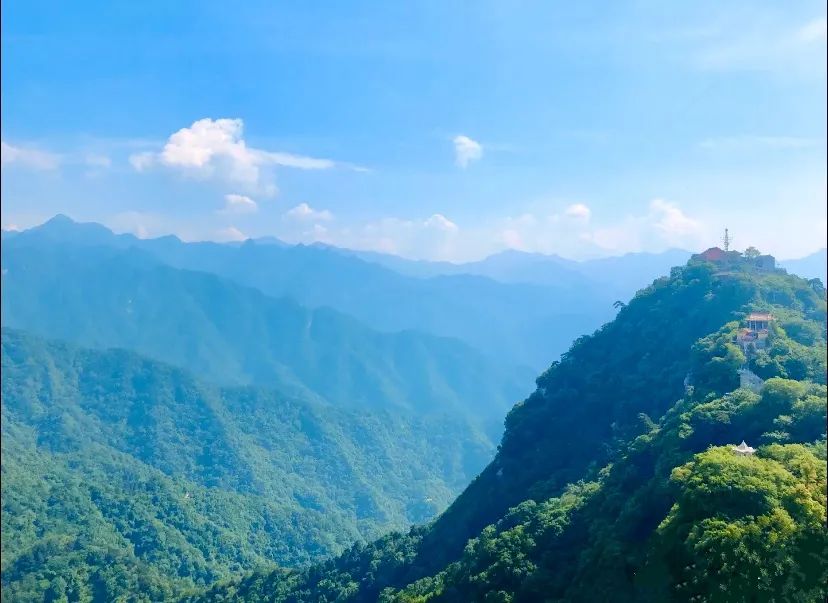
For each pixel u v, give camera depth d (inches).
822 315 5654.5
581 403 6122.1
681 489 3085.6
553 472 5556.1
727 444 3644.2
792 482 2839.6
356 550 7012.8
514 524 4596.5
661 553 2856.8
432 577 5032.0
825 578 2518.5
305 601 6520.7
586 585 3201.3
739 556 2522.1
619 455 4771.2
